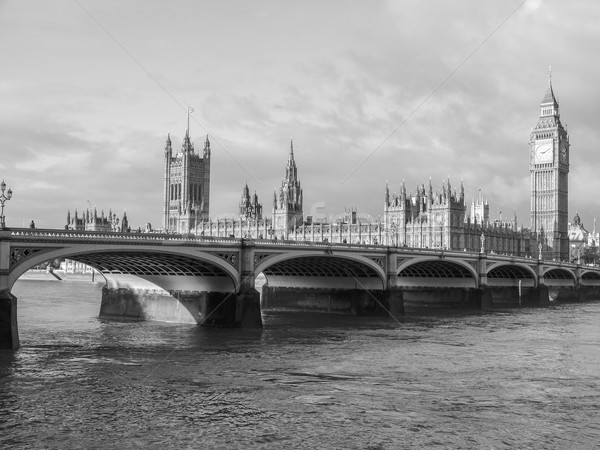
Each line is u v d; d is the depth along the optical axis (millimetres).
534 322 119688
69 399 56625
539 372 69438
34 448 44969
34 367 68875
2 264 73438
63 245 78750
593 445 46500
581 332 103375
